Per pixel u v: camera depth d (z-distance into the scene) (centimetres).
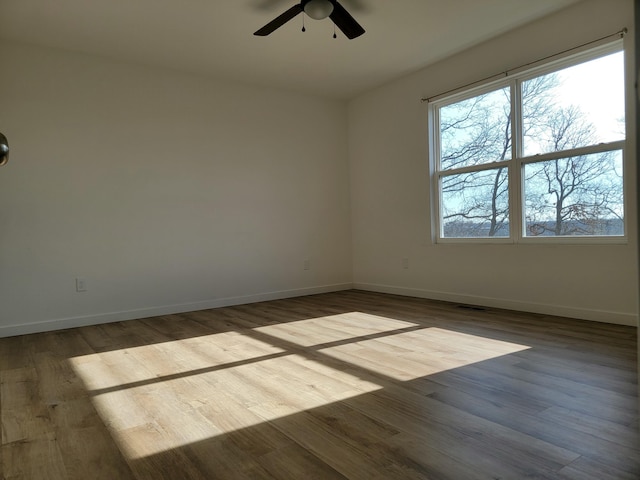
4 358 300
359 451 161
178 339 342
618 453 154
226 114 498
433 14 361
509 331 331
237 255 503
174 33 377
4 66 377
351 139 595
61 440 177
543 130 388
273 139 533
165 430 184
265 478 146
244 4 333
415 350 290
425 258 499
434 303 464
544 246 386
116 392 230
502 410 192
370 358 276
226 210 496
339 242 592
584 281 360
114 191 427
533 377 232
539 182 392
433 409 196
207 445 170
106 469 154
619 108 337
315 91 554
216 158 489
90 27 362
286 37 392
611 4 334
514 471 144
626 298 335
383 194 550
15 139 379
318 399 212
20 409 210
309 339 329
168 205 457
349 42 408
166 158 457
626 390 211
